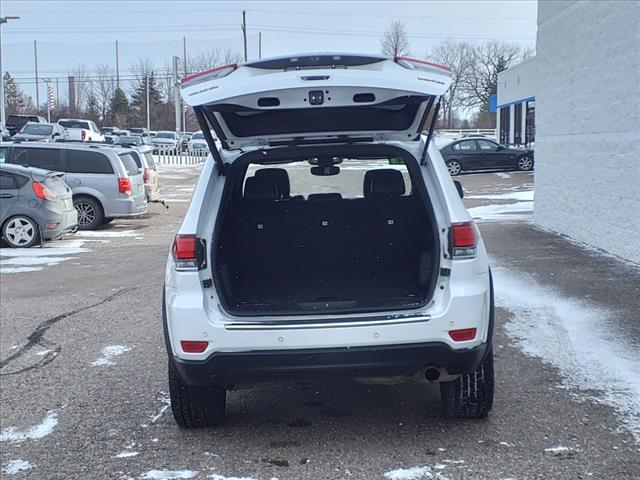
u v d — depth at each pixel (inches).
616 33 381.1
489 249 421.4
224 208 170.6
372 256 196.4
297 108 162.1
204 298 156.7
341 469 155.9
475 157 1128.2
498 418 181.0
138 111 3245.6
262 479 152.5
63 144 623.8
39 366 239.3
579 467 153.2
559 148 472.1
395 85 152.0
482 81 2962.6
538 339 246.2
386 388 208.7
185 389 171.6
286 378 155.4
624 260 377.1
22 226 513.7
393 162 208.7
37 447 174.2
